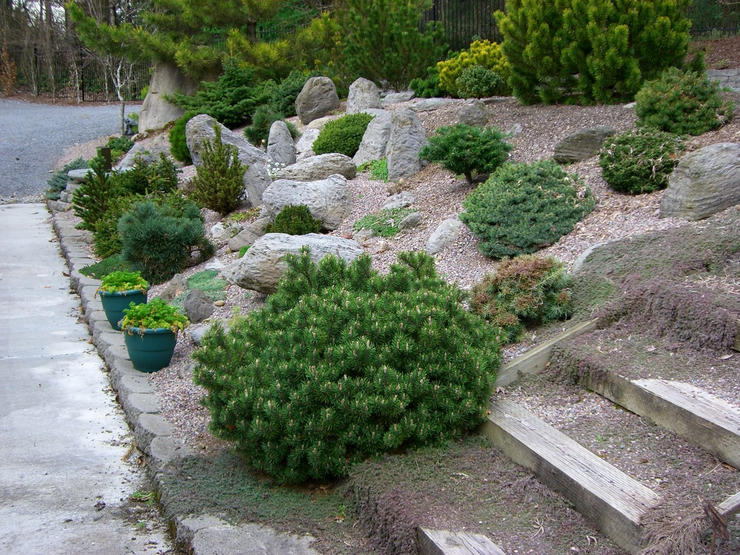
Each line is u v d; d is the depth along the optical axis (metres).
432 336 3.98
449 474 3.59
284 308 4.74
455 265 6.38
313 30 18.77
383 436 3.79
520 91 10.59
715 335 4.05
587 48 9.74
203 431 4.77
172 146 15.88
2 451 4.84
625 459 3.43
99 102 31.61
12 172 19.59
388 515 3.30
